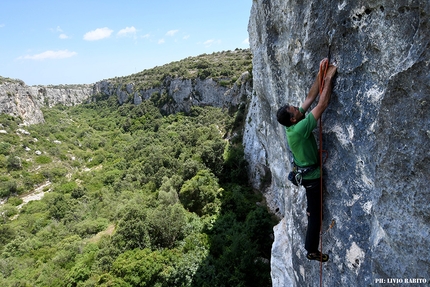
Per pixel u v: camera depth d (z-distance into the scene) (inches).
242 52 4084.6
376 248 149.6
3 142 2802.7
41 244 1498.5
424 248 121.0
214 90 2950.3
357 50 160.9
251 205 1083.9
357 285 171.8
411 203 125.7
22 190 2420.0
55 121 4138.8
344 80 171.3
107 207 1649.9
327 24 176.7
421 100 118.2
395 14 132.1
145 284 783.1
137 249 900.6
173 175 1621.6
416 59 118.4
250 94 1760.6
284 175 339.0
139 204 1370.6
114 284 765.3
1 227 1676.9
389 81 129.3
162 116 3508.9
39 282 1050.1
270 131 396.2
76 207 1878.7
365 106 157.9
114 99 4901.6
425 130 117.9
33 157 2827.3
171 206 1110.4
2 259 1339.8
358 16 155.9
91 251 1103.0
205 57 4402.1
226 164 1485.0
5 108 3275.1
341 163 180.1
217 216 1072.8
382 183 139.3
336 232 187.3
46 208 2038.6
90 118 4709.6
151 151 2410.2
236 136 1665.8
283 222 396.8
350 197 174.7
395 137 130.4
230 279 702.5
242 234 841.5
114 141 3398.1
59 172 2704.2
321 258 194.2
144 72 4963.1
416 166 122.4
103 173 2439.7
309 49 194.9
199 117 2829.7
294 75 230.1
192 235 950.4
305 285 244.7
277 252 377.4
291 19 217.2
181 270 788.0
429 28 115.1
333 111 182.4
